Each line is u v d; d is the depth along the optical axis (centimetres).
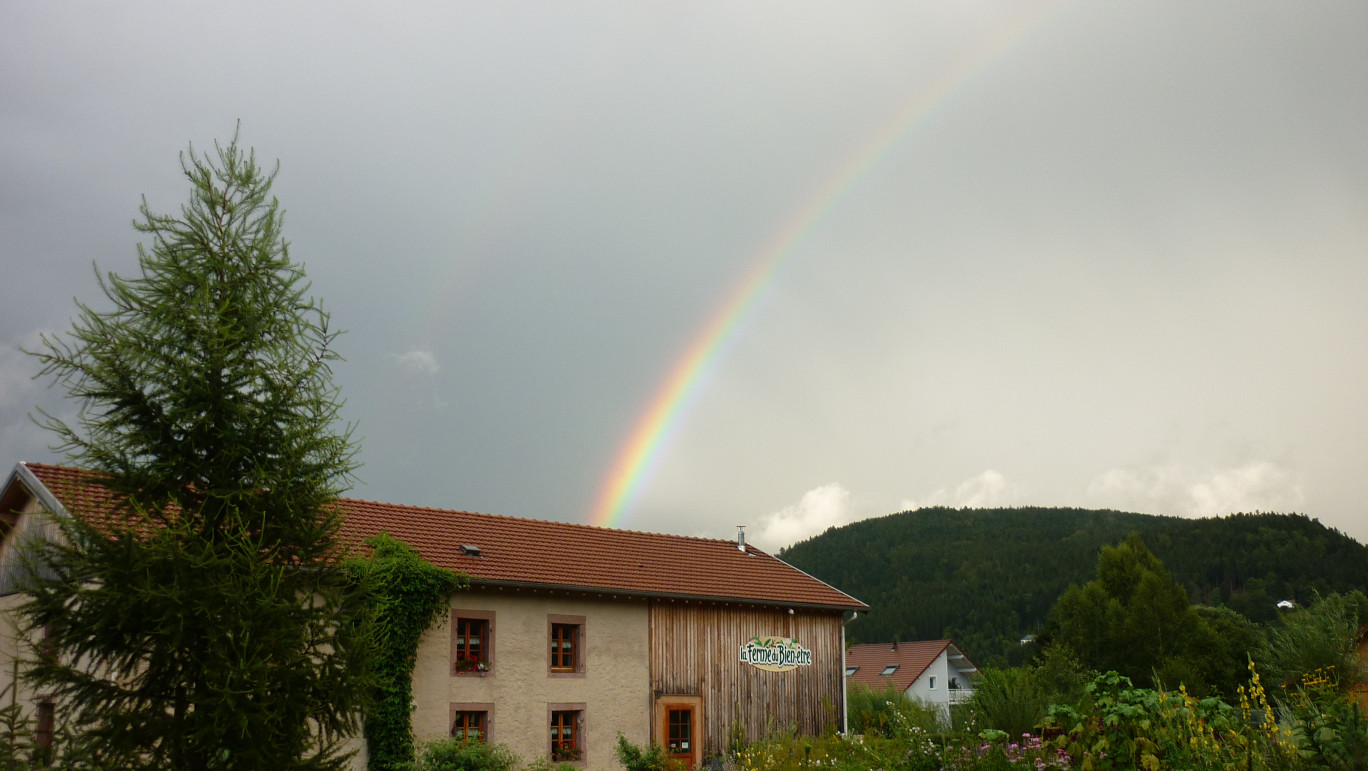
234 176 1251
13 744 1120
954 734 1278
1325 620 1614
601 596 2239
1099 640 4625
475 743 1812
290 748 1078
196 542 1088
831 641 2703
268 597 1075
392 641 1817
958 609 11294
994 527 15250
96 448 1120
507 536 2339
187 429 1141
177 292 1180
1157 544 9119
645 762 2070
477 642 2027
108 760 1031
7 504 1812
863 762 1423
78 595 1055
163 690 1077
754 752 1856
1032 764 991
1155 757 872
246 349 1198
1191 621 4447
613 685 2211
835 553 14350
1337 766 695
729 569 2697
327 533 1202
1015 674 1543
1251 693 845
